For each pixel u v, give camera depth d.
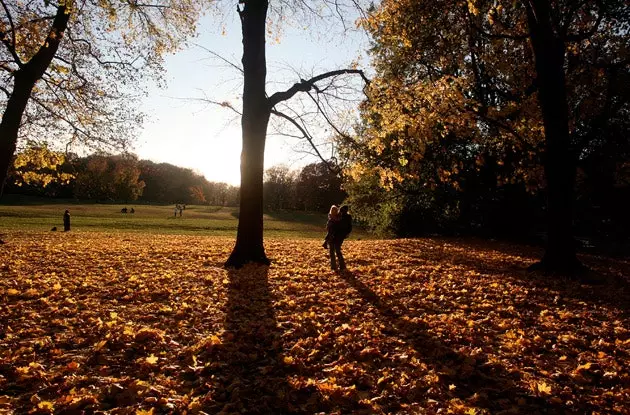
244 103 11.26
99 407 3.55
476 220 24.06
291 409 3.66
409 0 12.22
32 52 14.84
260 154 11.27
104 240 18.88
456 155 19.64
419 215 24.81
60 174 17.80
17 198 80.38
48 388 3.82
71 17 13.71
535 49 10.62
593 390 4.08
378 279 9.24
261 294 7.73
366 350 4.91
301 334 5.53
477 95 16.27
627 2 13.28
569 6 12.85
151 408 3.47
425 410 3.66
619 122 17.73
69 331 5.33
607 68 14.23
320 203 80.44
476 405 3.76
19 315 5.82
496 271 10.70
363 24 13.12
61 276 8.50
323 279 9.20
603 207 23.44
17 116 13.52
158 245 15.92
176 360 4.64
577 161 16.77
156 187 119.75
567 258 10.40
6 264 9.49
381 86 10.79
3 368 4.13
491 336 5.62
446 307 7.12
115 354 4.68
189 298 7.21
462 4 12.11
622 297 8.07
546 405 3.80
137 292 7.41
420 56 13.80
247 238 11.09
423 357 4.83
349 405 3.75
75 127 16.45
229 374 4.34
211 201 129.50
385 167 11.41
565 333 5.77
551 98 10.42
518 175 18.38
